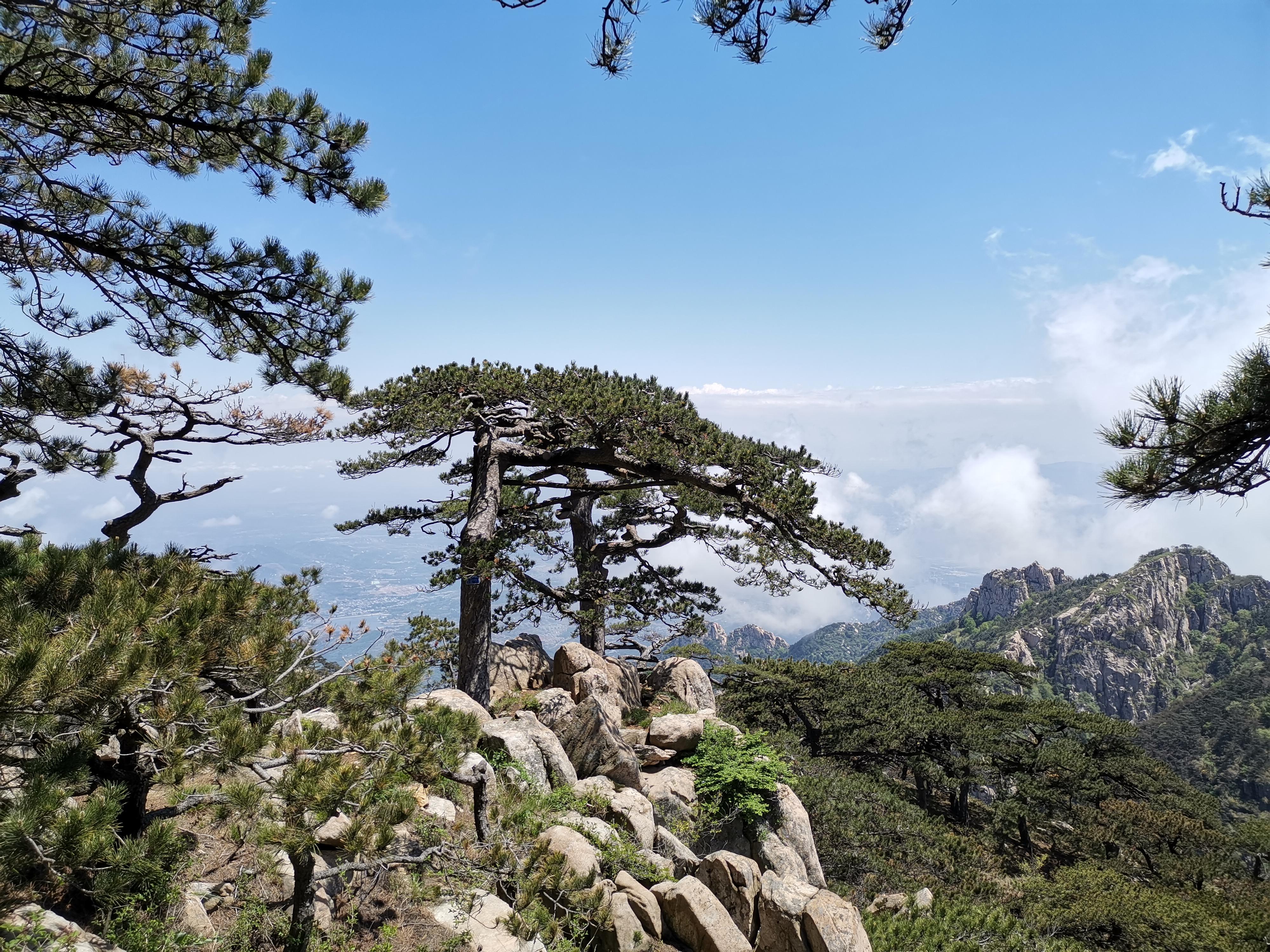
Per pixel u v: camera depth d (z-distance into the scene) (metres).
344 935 6.75
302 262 8.26
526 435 19.91
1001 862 34.28
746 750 16.14
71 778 4.97
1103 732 46.12
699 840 14.38
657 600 22.16
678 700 21.22
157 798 7.80
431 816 8.89
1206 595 191.75
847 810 22.86
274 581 8.38
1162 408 6.53
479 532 17.31
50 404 9.20
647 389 19.23
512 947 7.39
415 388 18.97
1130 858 39.00
